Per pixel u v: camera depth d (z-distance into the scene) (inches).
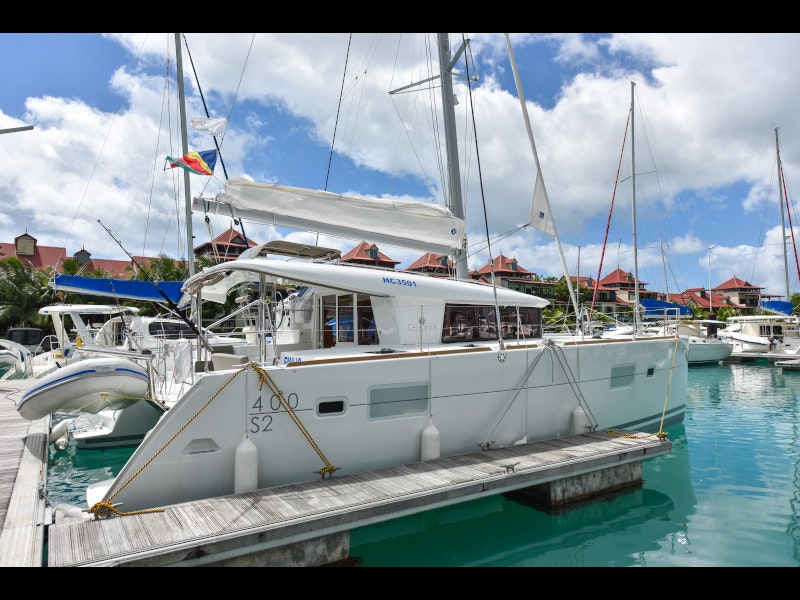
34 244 1457.9
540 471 205.9
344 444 202.5
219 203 240.5
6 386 455.8
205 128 327.9
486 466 207.6
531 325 298.0
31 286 980.6
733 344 981.2
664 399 327.9
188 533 147.3
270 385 188.5
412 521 213.6
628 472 240.4
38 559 138.9
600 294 2066.9
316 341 266.1
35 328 885.8
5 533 155.6
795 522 214.8
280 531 152.6
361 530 205.6
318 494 176.6
